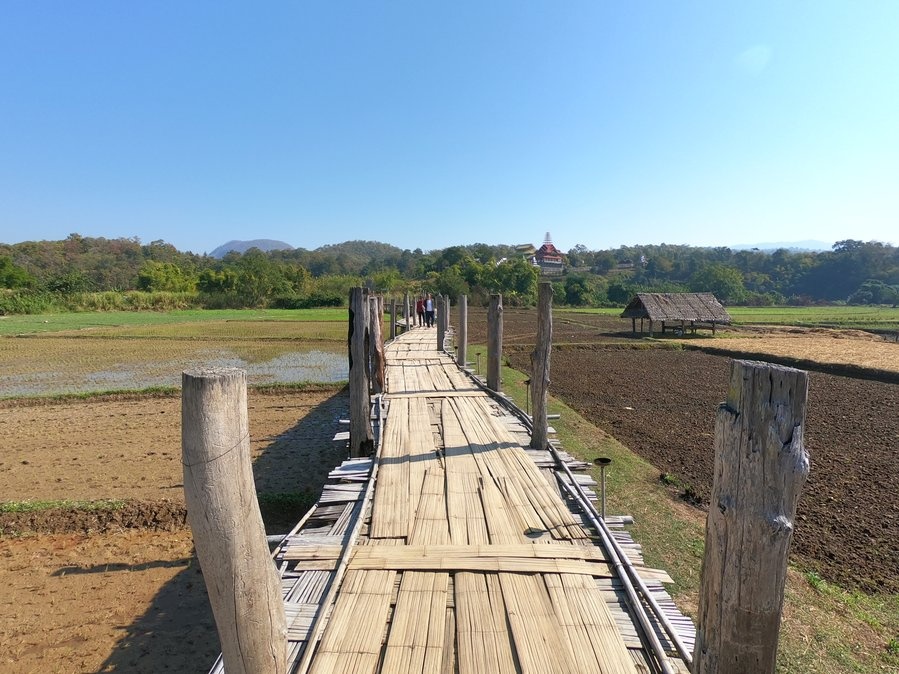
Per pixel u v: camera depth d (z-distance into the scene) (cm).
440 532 404
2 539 600
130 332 2781
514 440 649
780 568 196
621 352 2314
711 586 210
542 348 610
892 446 923
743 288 7581
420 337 2039
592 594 324
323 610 304
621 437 968
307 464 852
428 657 271
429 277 6712
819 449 907
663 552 536
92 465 837
